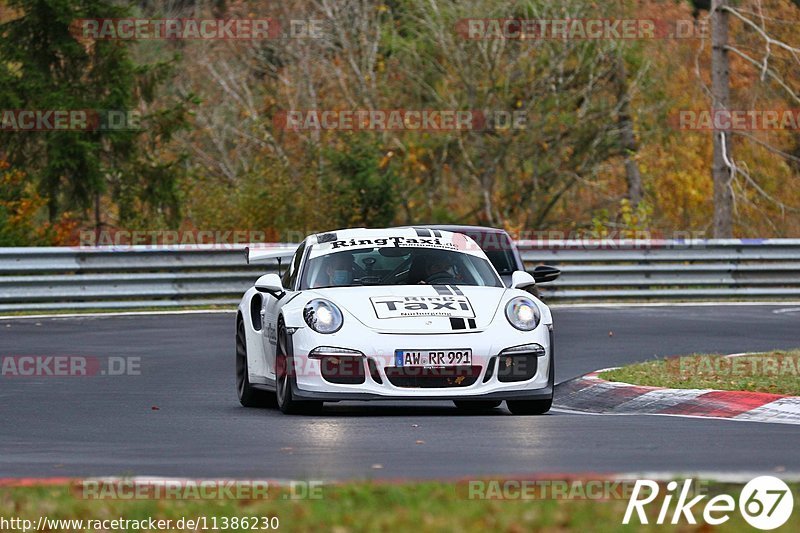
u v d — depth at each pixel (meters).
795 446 32.91
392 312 40.31
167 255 88.62
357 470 29.31
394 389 39.31
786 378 45.69
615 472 28.55
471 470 29.08
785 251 97.56
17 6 118.25
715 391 42.78
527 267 93.31
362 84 137.00
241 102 144.88
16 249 84.44
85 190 118.75
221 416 41.53
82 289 85.25
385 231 45.53
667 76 140.38
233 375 54.88
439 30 134.25
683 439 34.34
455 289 42.00
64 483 26.81
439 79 138.88
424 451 32.34
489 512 22.55
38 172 120.69
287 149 137.12
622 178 155.12
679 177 148.00
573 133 138.88
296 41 143.25
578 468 29.27
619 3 134.88
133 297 86.62
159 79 121.62
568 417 40.31
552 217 148.62
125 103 118.69
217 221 112.69
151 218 116.44
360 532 21.20
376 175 118.12
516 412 41.84
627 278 94.19
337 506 23.42
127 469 30.09
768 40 115.69
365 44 140.00
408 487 24.98
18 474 29.61
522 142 136.62
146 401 46.41
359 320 40.16
